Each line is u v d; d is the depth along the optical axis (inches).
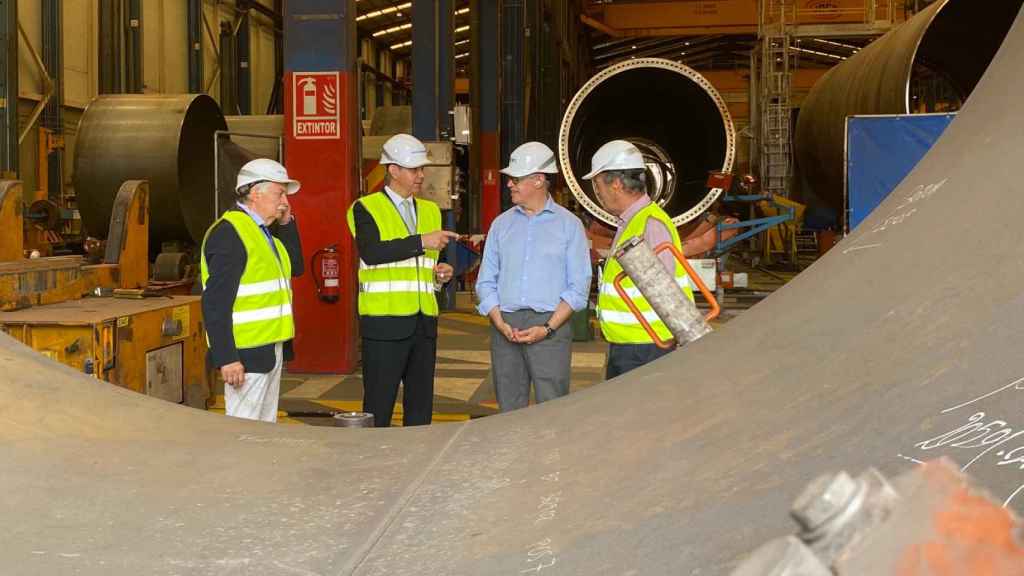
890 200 118.6
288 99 357.1
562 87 1178.6
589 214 356.5
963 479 30.8
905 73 453.1
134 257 265.3
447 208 480.7
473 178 694.5
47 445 92.0
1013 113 101.9
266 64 1184.2
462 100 1520.7
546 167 180.9
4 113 539.5
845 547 27.1
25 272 210.1
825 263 116.6
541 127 929.5
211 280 169.2
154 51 859.4
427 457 94.0
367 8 1385.3
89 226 462.3
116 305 221.6
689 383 96.3
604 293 167.5
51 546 68.3
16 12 546.0
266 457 94.3
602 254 325.4
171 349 226.5
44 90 691.4
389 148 201.3
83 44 768.3
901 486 30.3
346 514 76.0
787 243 992.2
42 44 695.1
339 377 353.1
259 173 174.4
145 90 836.0
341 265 358.3
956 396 55.6
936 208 95.3
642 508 64.2
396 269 197.6
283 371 361.7
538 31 916.0
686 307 121.6
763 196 629.9
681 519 59.0
